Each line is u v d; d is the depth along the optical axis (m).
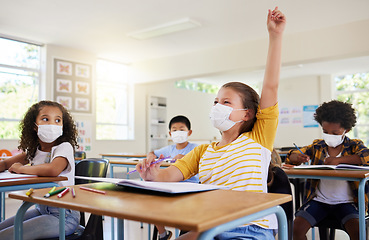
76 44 6.09
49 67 6.01
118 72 7.46
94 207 0.72
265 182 1.13
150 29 5.23
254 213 0.75
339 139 1.96
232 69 6.05
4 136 5.49
